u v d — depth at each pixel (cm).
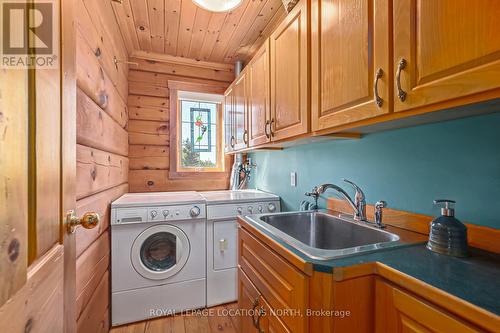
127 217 177
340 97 99
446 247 79
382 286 73
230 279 206
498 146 79
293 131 132
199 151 288
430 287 58
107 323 170
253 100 187
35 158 53
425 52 68
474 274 65
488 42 55
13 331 43
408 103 73
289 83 136
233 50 252
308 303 78
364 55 88
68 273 75
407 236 99
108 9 165
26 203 49
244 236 135
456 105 63
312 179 175
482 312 48
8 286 42
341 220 132
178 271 192
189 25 206
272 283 101
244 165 280
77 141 110
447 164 93
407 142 109
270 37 158
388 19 78
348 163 143
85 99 120
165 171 268
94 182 134
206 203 199
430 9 66
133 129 255
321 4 111
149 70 262
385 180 120
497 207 79
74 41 79
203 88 280
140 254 184
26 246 48
